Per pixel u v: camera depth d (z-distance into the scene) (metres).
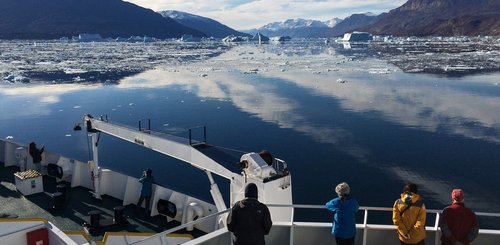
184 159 12.08
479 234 6.75
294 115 53.84
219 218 11.43
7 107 60.38
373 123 49.22
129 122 50.06
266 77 98.50
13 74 104.31
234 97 69.50
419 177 29.73
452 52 192.25
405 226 5.84
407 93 73.06
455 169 31.59
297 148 38.19
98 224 12.77
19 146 18.64
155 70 117.06
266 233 5.46
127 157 34.53
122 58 168.88
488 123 49.12
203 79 95.56
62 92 75.81
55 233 7.85
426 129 46.09
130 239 11.25
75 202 14.86
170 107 60.44
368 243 6.97
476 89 77.44
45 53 198.00
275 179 9.48
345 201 6.08
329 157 35.06
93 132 14.76
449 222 5.68
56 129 46.06
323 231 6.92
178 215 13.20
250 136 43.06
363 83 86.94
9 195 15.32
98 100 67.00
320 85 84.06
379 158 34.62
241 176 9.98
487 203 25.09
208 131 45.38
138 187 14.66
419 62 139.25
